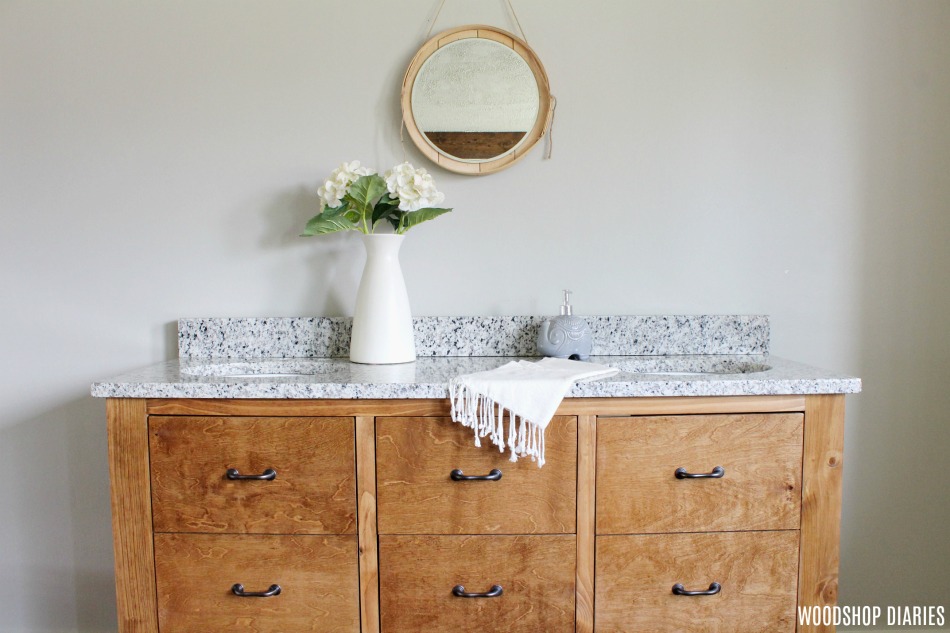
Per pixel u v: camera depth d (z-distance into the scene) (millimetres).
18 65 1436
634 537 1041
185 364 1342
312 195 1468
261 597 1040
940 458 1505
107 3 1432
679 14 1453
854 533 1520
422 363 1331
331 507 1030
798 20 1455
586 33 1455
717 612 1055
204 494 1031
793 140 1470
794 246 1484
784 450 1045
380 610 1042
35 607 1506
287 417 1026
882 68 1458
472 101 1449
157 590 1043
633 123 1468
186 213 1464
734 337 1452
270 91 1453
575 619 1044
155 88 1444
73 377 1476
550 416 970
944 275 1480
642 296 1492
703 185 1477
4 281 1460
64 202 1453
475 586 1039
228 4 1439
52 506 1493
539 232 1482
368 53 1455
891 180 1472
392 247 1324
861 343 1493
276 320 1439
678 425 1033
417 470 1028
